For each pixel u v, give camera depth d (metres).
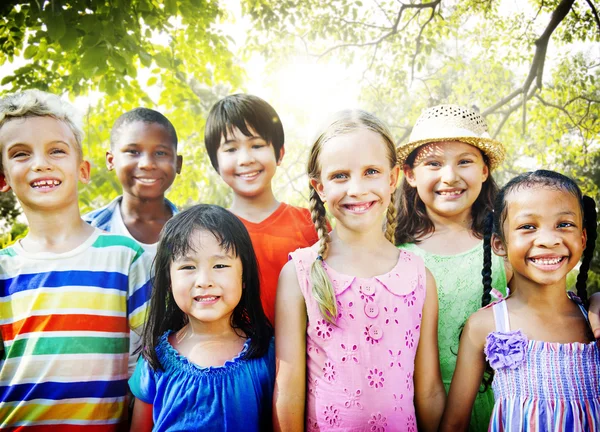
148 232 3.00
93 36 3.83
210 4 5.55
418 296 1.90
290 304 1.90
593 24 8.14
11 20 4.21
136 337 2.19
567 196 1.73
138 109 3.06
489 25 9.26
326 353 1.80
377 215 1.88
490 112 7.98
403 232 2.63
